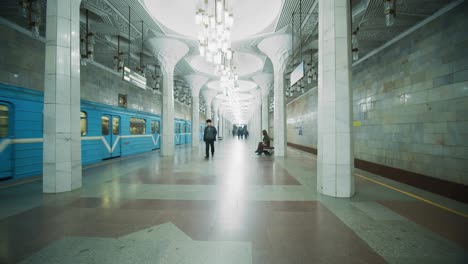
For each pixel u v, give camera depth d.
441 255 2.11
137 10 6.55
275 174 6.01
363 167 7.52
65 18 4.38
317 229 2.66
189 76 15.45
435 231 2.62
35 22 4.54
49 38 4.28
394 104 6.25
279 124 10.50
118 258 2.05
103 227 2.69
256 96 22.42
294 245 2.29
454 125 4.47
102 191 4.30
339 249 2.21
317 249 2.21
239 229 2.65
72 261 2.00
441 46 4.74
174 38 8.96
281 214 3.13
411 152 5.59
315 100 13.60
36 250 2.18
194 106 16.81
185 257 2.06
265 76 15.28
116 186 4.68
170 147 10.65
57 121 4.26
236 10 8.16
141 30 7.89
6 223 2.80
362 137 7.88
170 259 2.03
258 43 9.51
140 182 5.05
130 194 4.09
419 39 5.34
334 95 4.08
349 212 3.22
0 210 3.27
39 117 6.03
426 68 5.13
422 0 4.34
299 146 16.64
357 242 2.36
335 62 4.08
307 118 15.10
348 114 4.02
